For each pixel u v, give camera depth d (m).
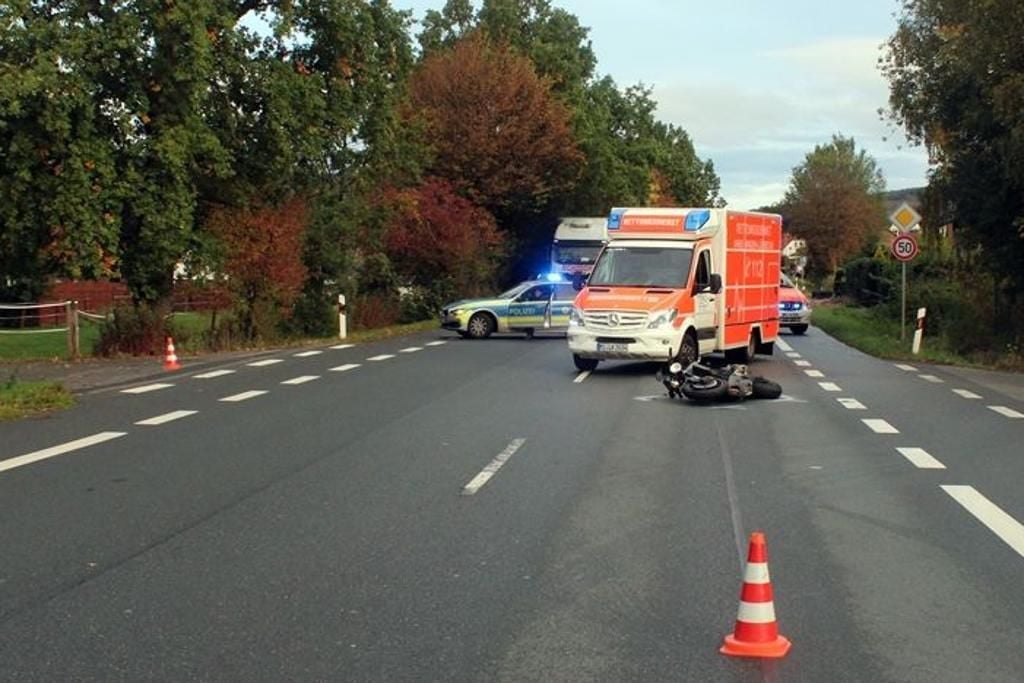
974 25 20.19
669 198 87.69
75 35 20.61
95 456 10.15
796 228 77.12
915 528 7.57
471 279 40.41
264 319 27.25
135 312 24.28
